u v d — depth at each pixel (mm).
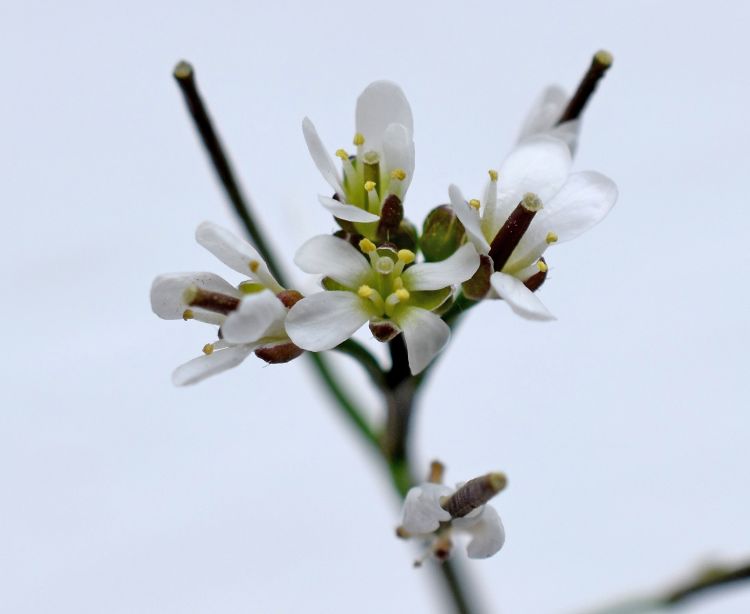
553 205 63
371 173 63
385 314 62
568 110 66
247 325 59
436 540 62
